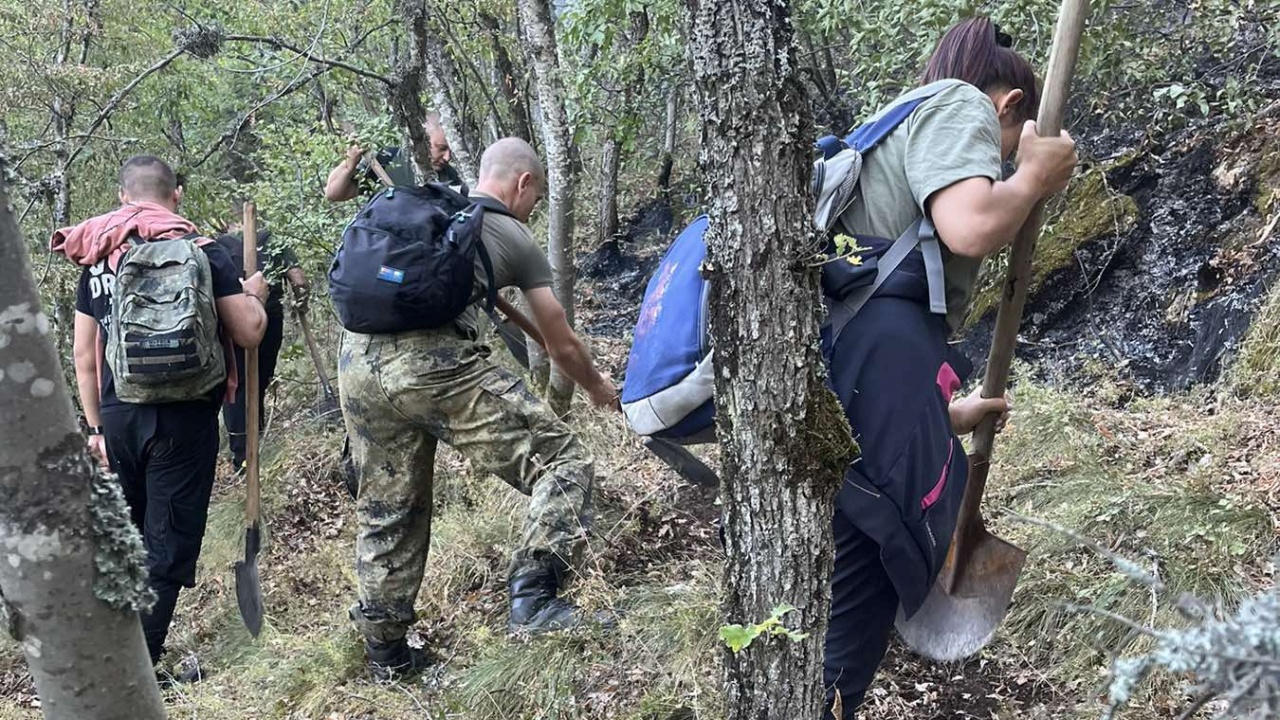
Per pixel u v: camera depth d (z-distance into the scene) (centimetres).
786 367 154
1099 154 532
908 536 196
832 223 190
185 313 316
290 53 511
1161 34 474
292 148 520
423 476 310
